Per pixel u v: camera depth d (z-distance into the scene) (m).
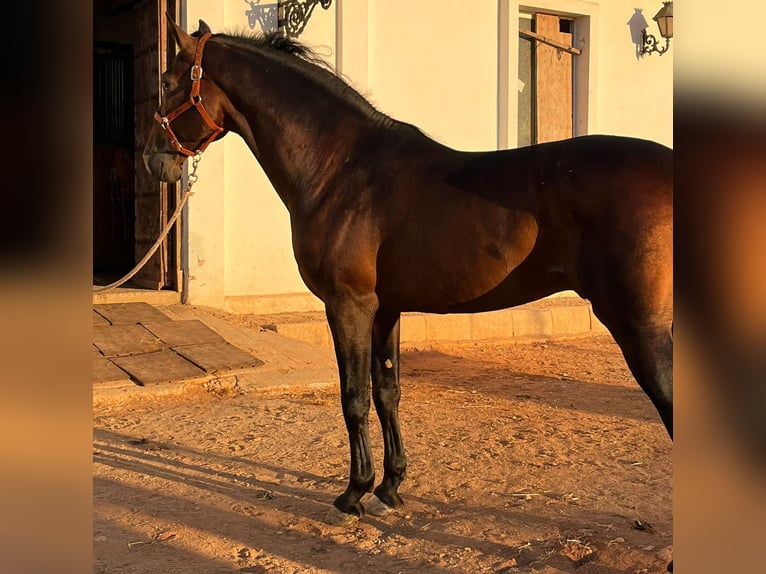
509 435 4.92
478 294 3.00
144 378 6.03
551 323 9.40
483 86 9.85
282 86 3.47
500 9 9.89
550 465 4.24
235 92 3.54
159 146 3.70
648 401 6.04
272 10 8.42
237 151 8.30
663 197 2.62
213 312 8.00
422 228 3.02
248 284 8.45
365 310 3.22
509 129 9.96
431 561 2.96
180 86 3.60
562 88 10.69
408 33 9.32
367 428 3.33
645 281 2.57
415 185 3.09
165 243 8.13
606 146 2.80
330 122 3.40
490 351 8.53
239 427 5.09
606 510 3.50
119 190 11.02
